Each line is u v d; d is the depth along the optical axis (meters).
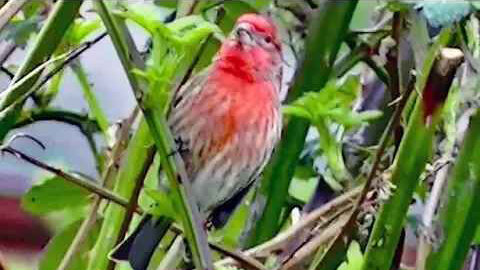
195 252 1.17
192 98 1.25
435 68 1.19
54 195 1.42
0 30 1.25
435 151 1.34
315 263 1.31
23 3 1.26
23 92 1.25
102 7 1.15
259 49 1.26
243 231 1.40
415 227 1.37
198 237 1.17
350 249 1.30
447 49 1.20
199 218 1.17
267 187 1.39
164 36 1.17
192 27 1.21
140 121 1.28
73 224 1.42
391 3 1.32
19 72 1.25
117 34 1.15
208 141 1.25
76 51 1.25
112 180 1.36
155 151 1.23
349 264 1.29
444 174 1.32
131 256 1.23
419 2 1.24
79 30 1.29
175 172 1.16
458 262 1.28
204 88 1.25
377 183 1.24
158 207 1.21
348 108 1.36
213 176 1.26
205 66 1.35
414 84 1.22
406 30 1.40
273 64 1.26
